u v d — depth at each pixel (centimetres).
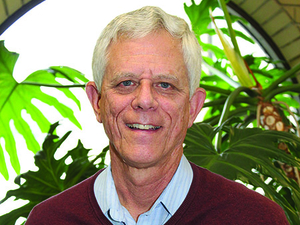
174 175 77
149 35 72
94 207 79
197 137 110
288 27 230
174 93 73
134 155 72
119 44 73
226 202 75
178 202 76
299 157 132
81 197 81
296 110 251
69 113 180
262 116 140
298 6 224
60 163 138
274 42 241
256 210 74
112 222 80
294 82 237
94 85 83
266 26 237
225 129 117
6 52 161
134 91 72
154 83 72
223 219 73
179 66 73
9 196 129
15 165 175
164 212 77
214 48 208
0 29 199
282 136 109
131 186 77
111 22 75
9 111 173
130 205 79
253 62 202
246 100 144
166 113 72
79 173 132
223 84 213
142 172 74
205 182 78
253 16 236
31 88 174
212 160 102
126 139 73
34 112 177
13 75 167
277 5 224
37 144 179
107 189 80
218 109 208
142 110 71
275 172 99
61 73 170
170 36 73
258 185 94
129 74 71
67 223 78
